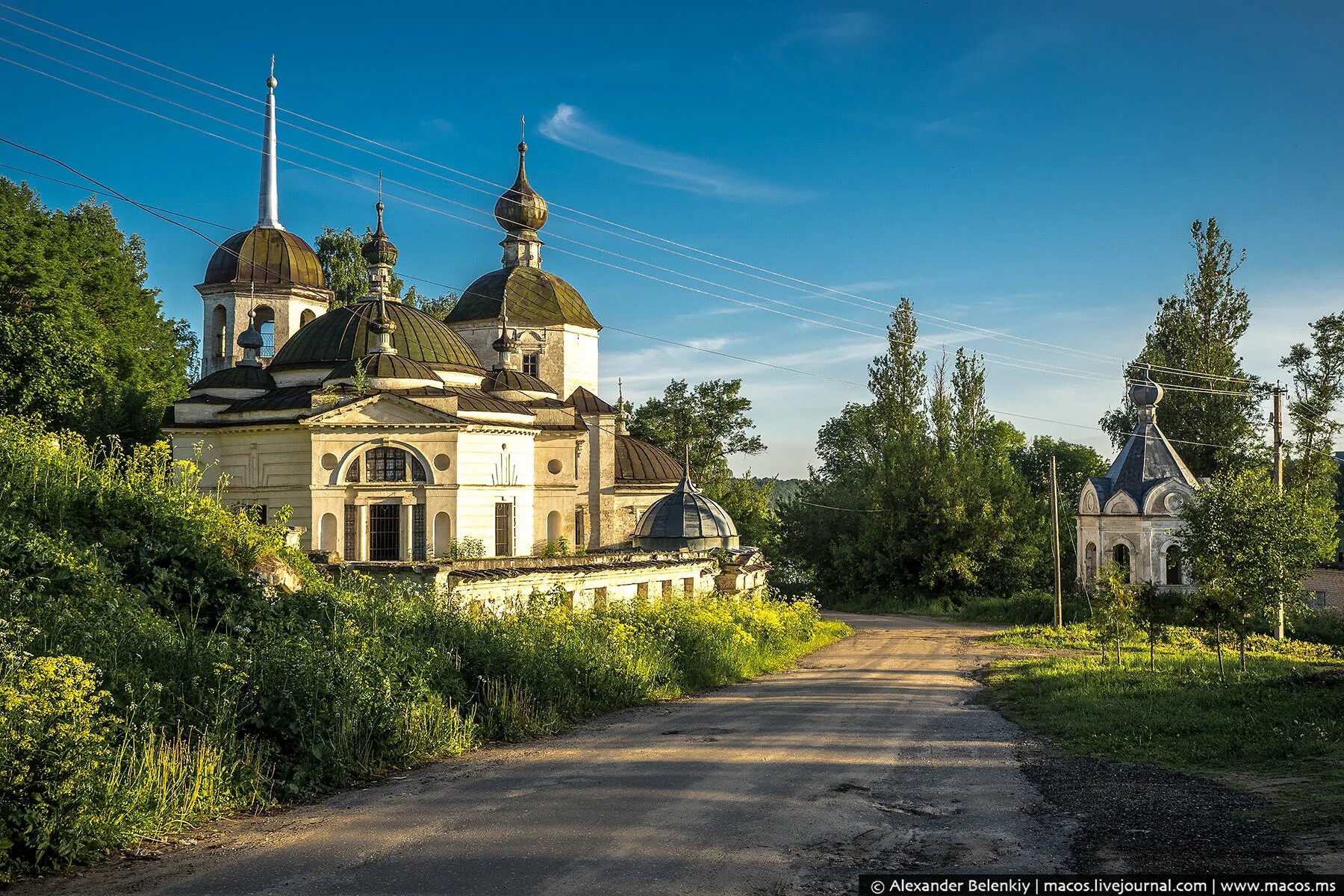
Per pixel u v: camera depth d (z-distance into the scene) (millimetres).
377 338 45781
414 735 15344
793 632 39906
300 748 13758
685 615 29594
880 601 70750
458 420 42000
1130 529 55000
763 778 13891
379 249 50031
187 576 19359
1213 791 12789
